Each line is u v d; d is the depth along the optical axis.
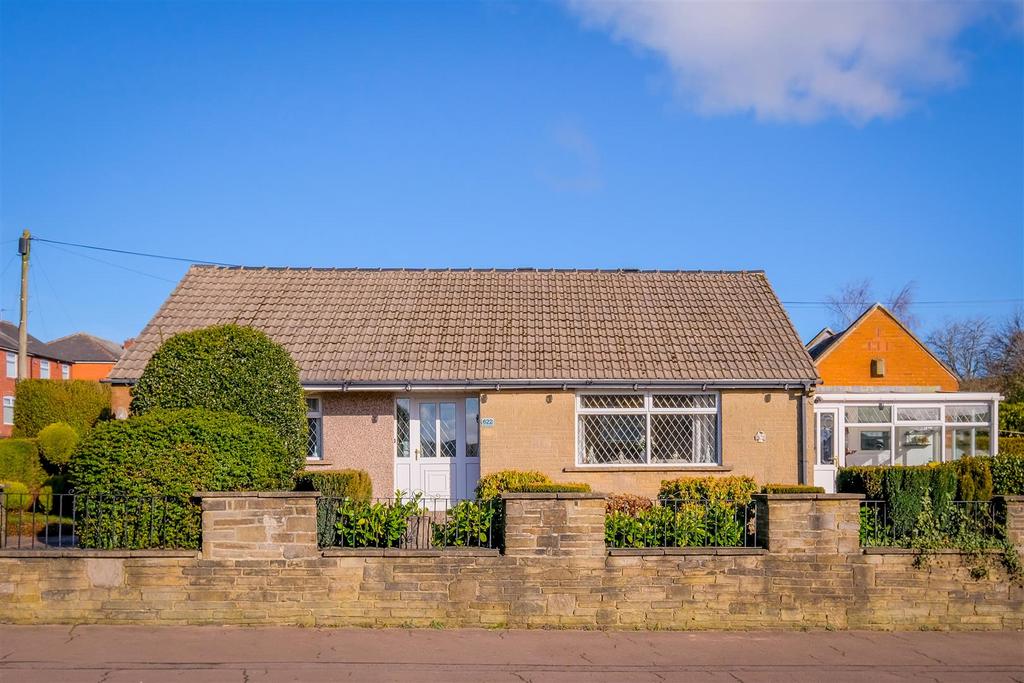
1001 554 10.98
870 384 28.91
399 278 21.86
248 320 19.45
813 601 10.70
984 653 9.91
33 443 19.70
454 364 18.03
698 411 18.03
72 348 63.56
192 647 9.19
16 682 7.97
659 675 8.76
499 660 9.04
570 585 10.36
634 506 14.10
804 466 17.94
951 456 20.59
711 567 10.57
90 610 9.95
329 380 17.33
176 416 10.80
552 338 19.12
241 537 10.08
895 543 11.12
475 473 18.34
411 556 10.22
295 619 10.08
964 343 54.72
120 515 10.20
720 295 21.52
